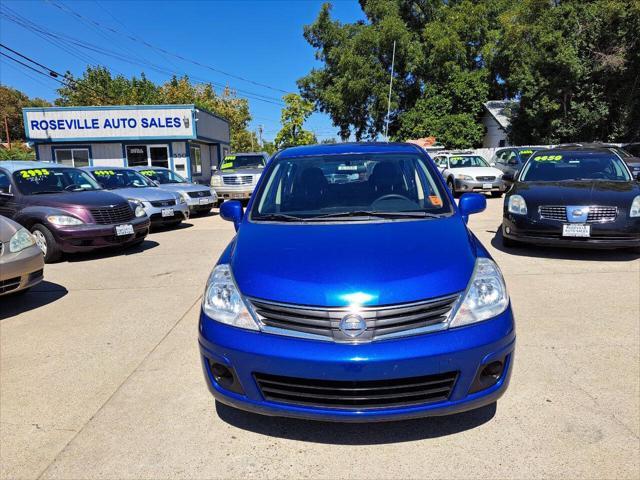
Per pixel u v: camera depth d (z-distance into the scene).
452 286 2.44
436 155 18.33
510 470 2.33
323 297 2.36
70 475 2.39
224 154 27.78
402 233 2.94
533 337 3.89
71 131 20.91
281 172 3.85
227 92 45.69
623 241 6.00
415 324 2.34
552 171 7.43
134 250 8.31
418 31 32.84
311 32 33.16
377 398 2.31
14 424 2.86
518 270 5.99
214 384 2.58
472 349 2.33
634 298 4.81
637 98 21.91
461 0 32.16
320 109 34.69
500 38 28.91
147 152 21.53
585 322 4.20
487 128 31.64
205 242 8.91
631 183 6.65
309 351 2.29
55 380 3.40
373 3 32.09
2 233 4.80
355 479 2.32
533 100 23.69
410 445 2.56
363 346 2.27
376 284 2.38
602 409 2.83
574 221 6.12
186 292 5.55
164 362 3.66
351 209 3.43
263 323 2.43
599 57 21.53
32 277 4.98
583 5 22.11
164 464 2.46
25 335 4.31
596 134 23.38
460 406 2.38
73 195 7.64
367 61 30.88
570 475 2.28
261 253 2.79
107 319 4.68
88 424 2.84
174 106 20.84
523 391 3.05
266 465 2.44
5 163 8.20
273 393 2.42
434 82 31.34
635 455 2.41
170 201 10.47
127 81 38.41
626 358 3.48
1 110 52.88
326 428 2.74
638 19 20.14
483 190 14.77
